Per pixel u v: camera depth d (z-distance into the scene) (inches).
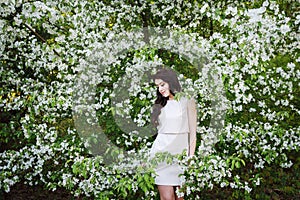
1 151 163.2
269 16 124.2
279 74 146.6
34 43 138.4
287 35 140.6
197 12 146.2
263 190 159.6
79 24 135.9
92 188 130.0
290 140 143.6
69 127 140.4
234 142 137.2
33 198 169.2
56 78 149.5
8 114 158.1
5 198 166.2
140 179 112.1
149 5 147.6
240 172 157.4
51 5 136.5
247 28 124.4
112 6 147.3
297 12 144.9
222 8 141.6
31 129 139.3
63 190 176.2
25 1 133.7
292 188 165.6
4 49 147.0
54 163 148.8
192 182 120.6
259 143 138.3
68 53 139.4
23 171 153.7
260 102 142.0
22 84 147.4
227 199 155.9
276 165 169.6
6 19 140.6
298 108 162.4
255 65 125.3
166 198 124.8
